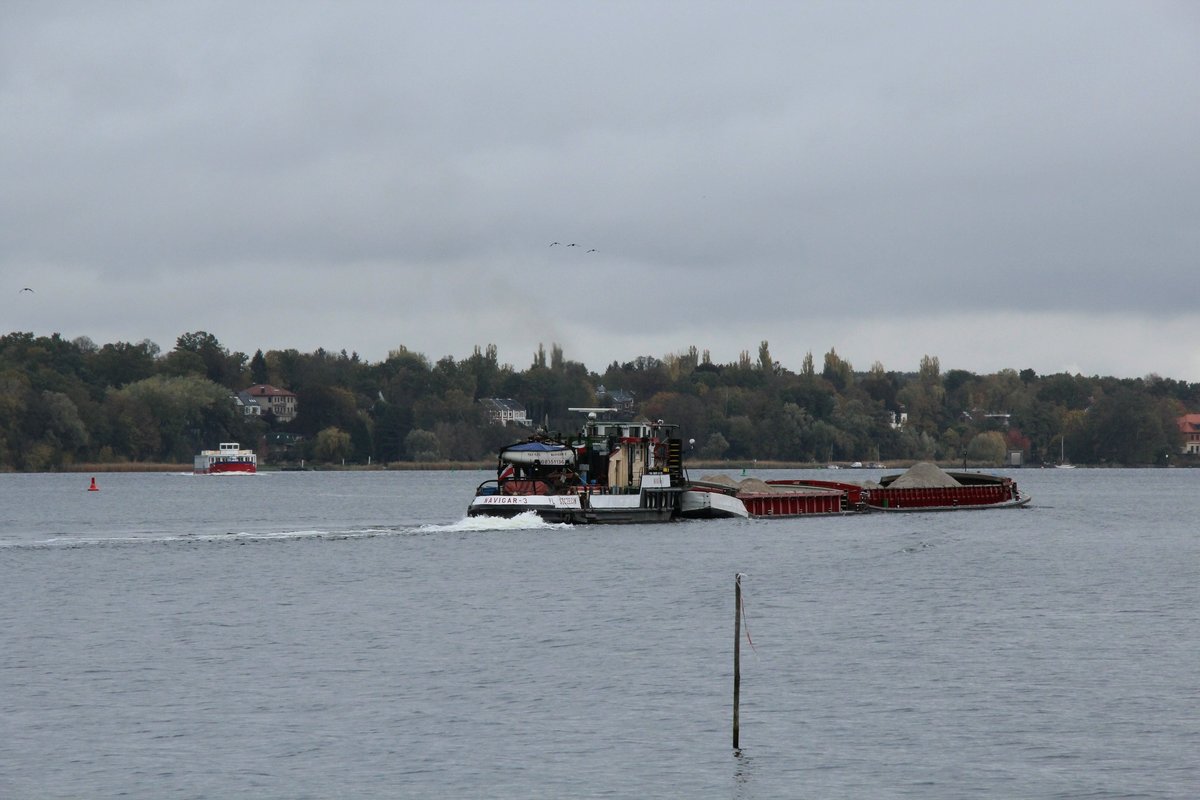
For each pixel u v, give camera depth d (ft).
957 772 492.95
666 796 466.29
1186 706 583.99
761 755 510.17
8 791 467.52
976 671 653.30
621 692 603.67
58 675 636.07
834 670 654.12
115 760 501.15
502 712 567.59
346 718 556.92
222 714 562.25
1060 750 518.78
